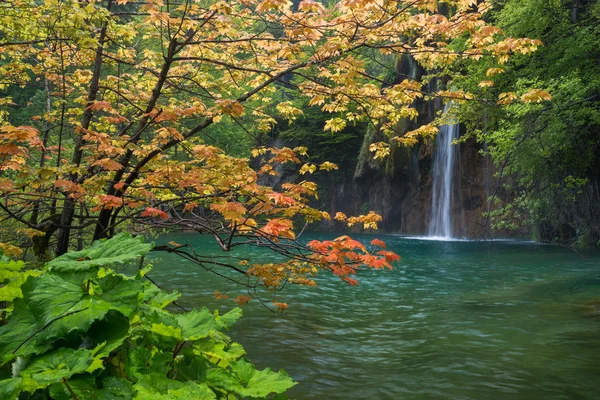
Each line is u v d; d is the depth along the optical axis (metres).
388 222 35.62
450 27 4.89
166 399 1.13
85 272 1.31
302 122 38.03
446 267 15.85
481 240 27.41
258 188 4.79
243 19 6.01
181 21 5.18
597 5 16.73
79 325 1.17
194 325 1.46
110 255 1.38
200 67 7.27
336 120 6.12
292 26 5.00
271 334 7.60
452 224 30.77
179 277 12.98
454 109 18.23
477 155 29.72
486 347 6.93
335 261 4.62
